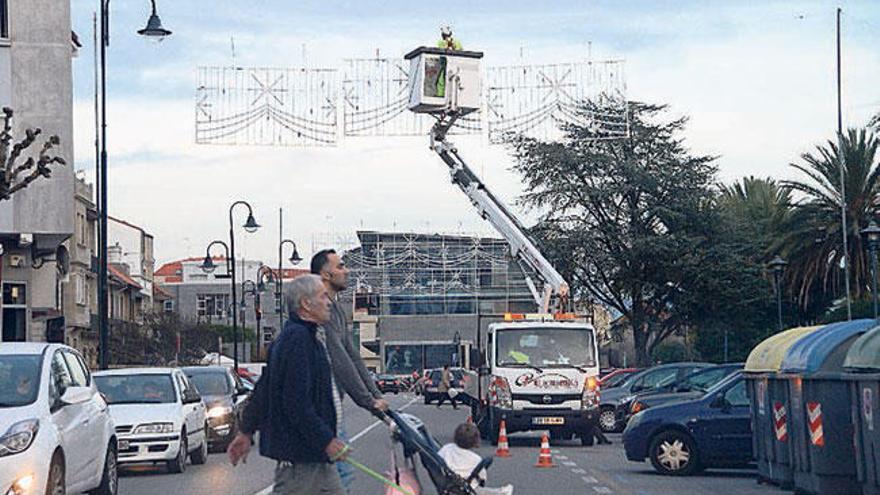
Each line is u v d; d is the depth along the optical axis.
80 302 61.91
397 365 91.00
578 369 28.53
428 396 64.94
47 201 37.09
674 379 34.31
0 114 36.66
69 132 37.38
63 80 37.31
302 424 8.17
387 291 89.31
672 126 51.38
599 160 49.81
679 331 59.28
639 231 50.81
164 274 132.38
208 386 29.03
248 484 20.16
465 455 11.59
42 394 13.80
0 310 36.81
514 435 34.44
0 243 38.03
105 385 22.91
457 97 31.08
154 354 65.38
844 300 49.47
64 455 13.67
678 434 20.89
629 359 66.88
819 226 48.47
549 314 29.72
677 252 49.78
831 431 15.53
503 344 28.84
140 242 91.44
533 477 20.95
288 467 8.36
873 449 14.02
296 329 8.34
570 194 50.28
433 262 88.81
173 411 22.02
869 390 14.05
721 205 51.81
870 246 34.16
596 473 21.67
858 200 47.84
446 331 89.81
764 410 18.11
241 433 8.66
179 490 19.23
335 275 10.34
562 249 49.91
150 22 31.33
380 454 26.45
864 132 47.78
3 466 12.47
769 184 58.41
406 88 31.64
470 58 31.38
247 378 45.41
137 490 19.28
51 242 39.28
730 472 21.86
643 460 21.34
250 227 51.62
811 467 15.81
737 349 54.75
